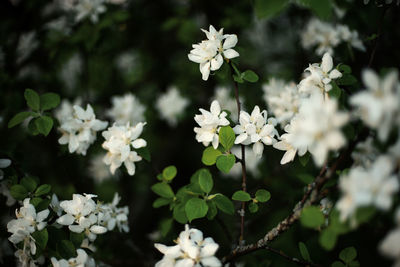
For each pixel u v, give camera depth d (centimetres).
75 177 288
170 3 455
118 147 191
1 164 201
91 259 181
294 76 331
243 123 174
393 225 121
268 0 131
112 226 201
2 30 340
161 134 537
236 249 180
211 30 180
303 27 341
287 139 164
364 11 241
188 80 462
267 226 264
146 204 426
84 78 383
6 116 280
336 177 182
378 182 106
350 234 193
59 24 343
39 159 296
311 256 209
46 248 178
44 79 355
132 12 400
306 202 161
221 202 169
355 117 150
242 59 394
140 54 467
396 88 108
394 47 257
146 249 332
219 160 167
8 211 222
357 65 260
